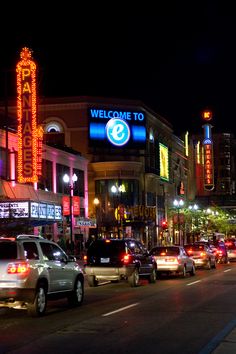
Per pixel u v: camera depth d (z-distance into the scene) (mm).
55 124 69375
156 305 17547
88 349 10711
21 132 40906
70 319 14695
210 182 101375
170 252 30531
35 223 37594
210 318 14555
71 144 69125
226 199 111375
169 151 88125
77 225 52531
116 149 70875
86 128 68812
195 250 38625
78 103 69188
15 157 42906
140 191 71812
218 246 48469
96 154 69375
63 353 10367
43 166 49031
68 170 55000
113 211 63656
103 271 25094
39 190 47406
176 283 26875
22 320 14664
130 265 24969
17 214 35250
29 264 15000
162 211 81500
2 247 15156
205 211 91500
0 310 16859
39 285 15305
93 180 68688
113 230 63000
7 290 14617
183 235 85938
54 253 16812
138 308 16797
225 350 10258
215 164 159375
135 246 26328
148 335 12148
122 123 71062
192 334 12203
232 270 37062
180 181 95000
